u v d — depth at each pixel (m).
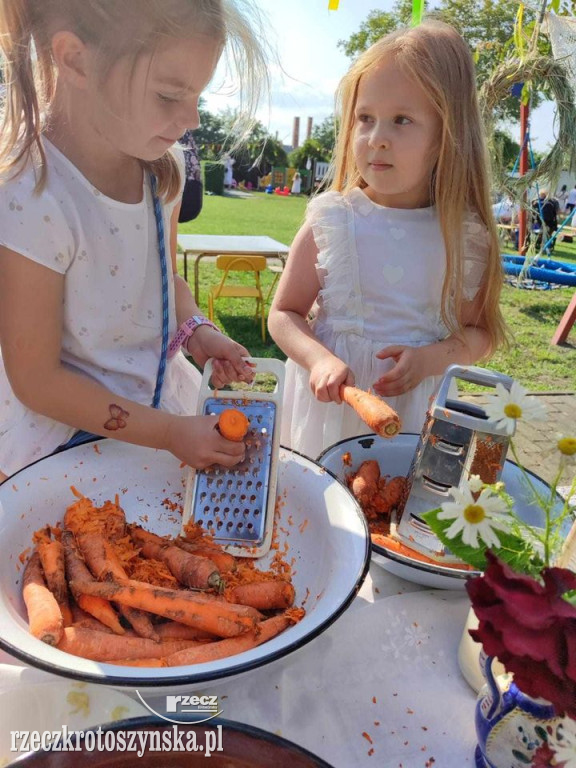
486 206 1.42
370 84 1.27
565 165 3.51
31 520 0.84
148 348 1.18
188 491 0.92
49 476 0.89
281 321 1.47
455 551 0.55
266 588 0.78
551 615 0.43
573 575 0.46
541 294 7.03
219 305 5.97
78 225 0.97
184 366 1.37
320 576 0.80
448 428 0.84
